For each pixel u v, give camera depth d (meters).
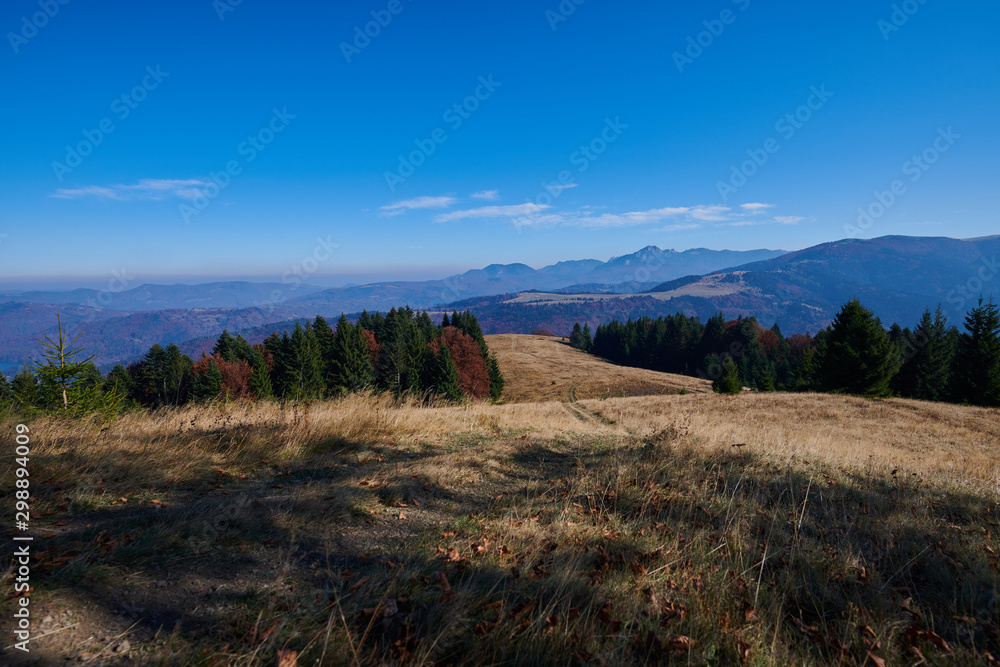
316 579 2.85
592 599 2.76
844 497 5.20
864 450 11.69
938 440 18.11
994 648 2.67
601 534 3.81
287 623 2.36
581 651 2.29
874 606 2.98
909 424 21.78
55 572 2.52
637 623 2.63
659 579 3.12
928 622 2.90
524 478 5.48
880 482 6.13
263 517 3.56
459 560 3.18
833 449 9.95
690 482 5.37
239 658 2.08
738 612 2.82
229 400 8.64
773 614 2.82
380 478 4.79
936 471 8.03
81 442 5.06
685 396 31.69
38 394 7.30
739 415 23.30
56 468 4.10
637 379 62.16
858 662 2.49
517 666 2.21
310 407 7.59
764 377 49.94
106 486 3.94
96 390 7.84
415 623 2.45
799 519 4.35
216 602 2.51
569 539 3.67
